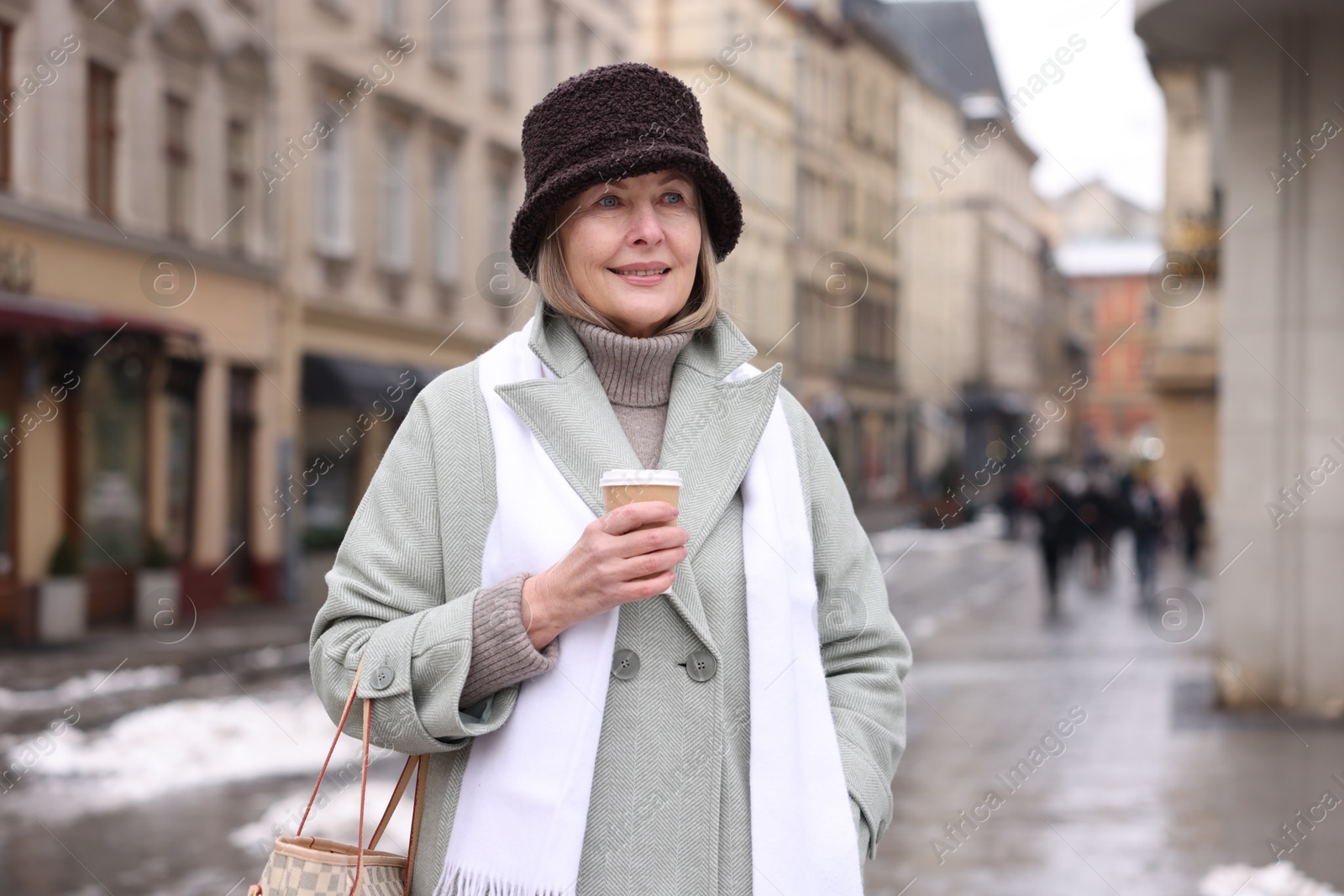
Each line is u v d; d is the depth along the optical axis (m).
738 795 1.68
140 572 15.62
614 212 1.78
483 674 1.62
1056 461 48.69
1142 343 63.44
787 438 1.84
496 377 1.80
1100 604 18.62
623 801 1.65
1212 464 30.34
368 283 20.70
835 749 1.73
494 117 23.73
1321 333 9.44
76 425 15.08
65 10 14.75
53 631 14.02
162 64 16.41
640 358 1.77
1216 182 16.55
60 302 14.75
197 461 17.31
